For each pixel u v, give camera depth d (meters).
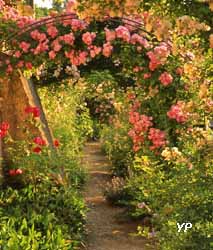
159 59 6.97
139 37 7.34
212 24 4.34
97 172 14.39
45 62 7.88
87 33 7.35
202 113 5.42
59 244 6.21
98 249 7.62
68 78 9.03
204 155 5.06
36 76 8.50
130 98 8.11
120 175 12.99
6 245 5.66
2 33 7.72
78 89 14.81
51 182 8.19
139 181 8.02
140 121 7.66
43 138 8.38
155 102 7.51
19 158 8.12
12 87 8.40
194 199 4.93
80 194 10.45
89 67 8.33
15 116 8.38
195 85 6.59
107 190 10.45
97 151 18.84
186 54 7.14
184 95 7.23
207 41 4.40
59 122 13.02
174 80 7.25
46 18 7.54
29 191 7.89
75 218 7.75
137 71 7.45
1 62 7.78
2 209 7.15
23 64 7.75
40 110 8.87
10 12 8.07
